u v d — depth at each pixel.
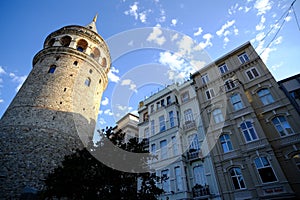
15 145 18.06
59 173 9.74
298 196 10.82
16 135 18.69
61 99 22.59
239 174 13.55
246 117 14.84
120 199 8.96
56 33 29.62
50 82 23.38
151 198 9.52
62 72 24.73
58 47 26.64
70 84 24.28
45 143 19.02
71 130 21.45
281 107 13.88
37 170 17.25
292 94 13.44
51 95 22.34
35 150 18.23
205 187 14.15
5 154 17.39
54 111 21.39
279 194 11.12
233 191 13.10
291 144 12.43
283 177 11.50
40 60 26.78
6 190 15.52
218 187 13.72
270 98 14.84
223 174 14.07
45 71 24.45
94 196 8.80
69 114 22.16
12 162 17.03
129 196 9.06
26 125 19.45
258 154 13.00
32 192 15.59
